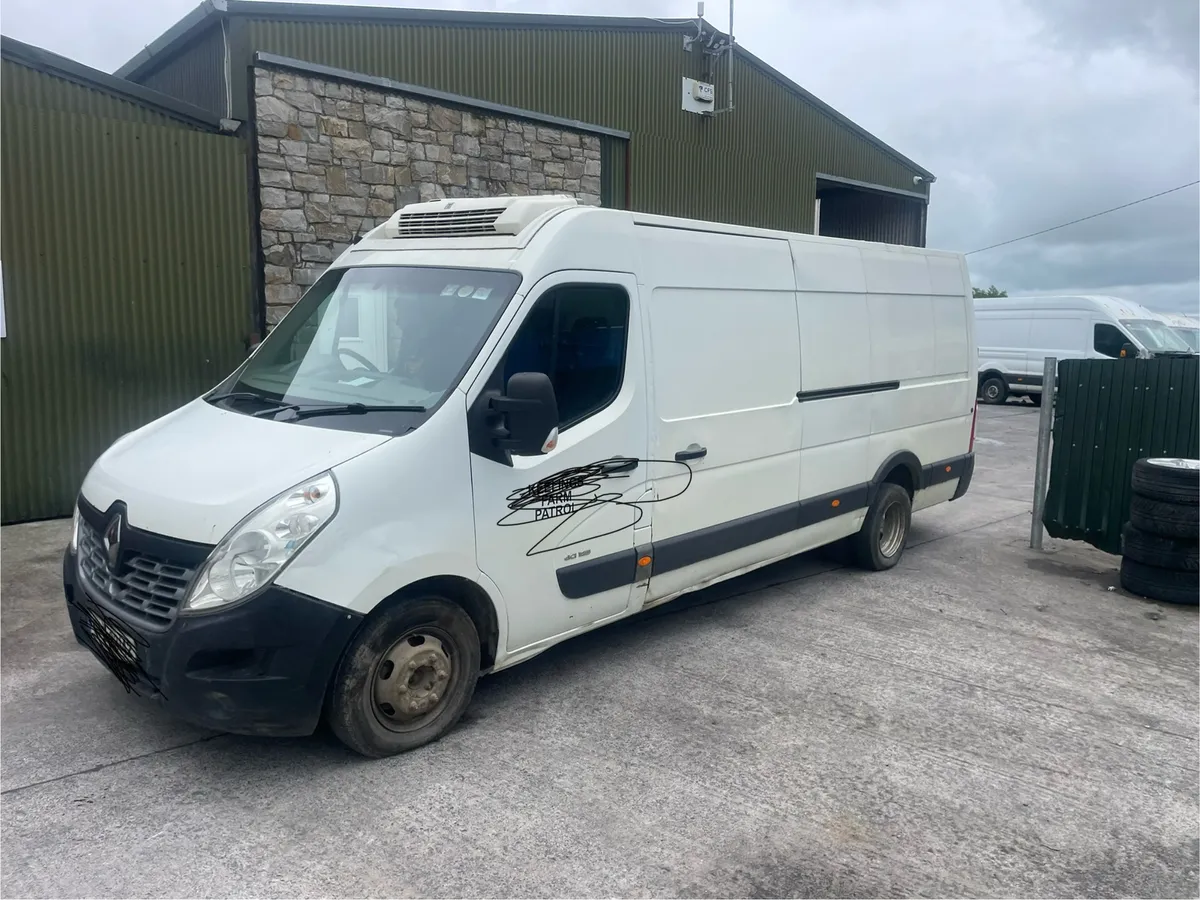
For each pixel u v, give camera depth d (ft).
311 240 30.76
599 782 12.41
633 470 15.84
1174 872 10.94
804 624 19.40
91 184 25.95
